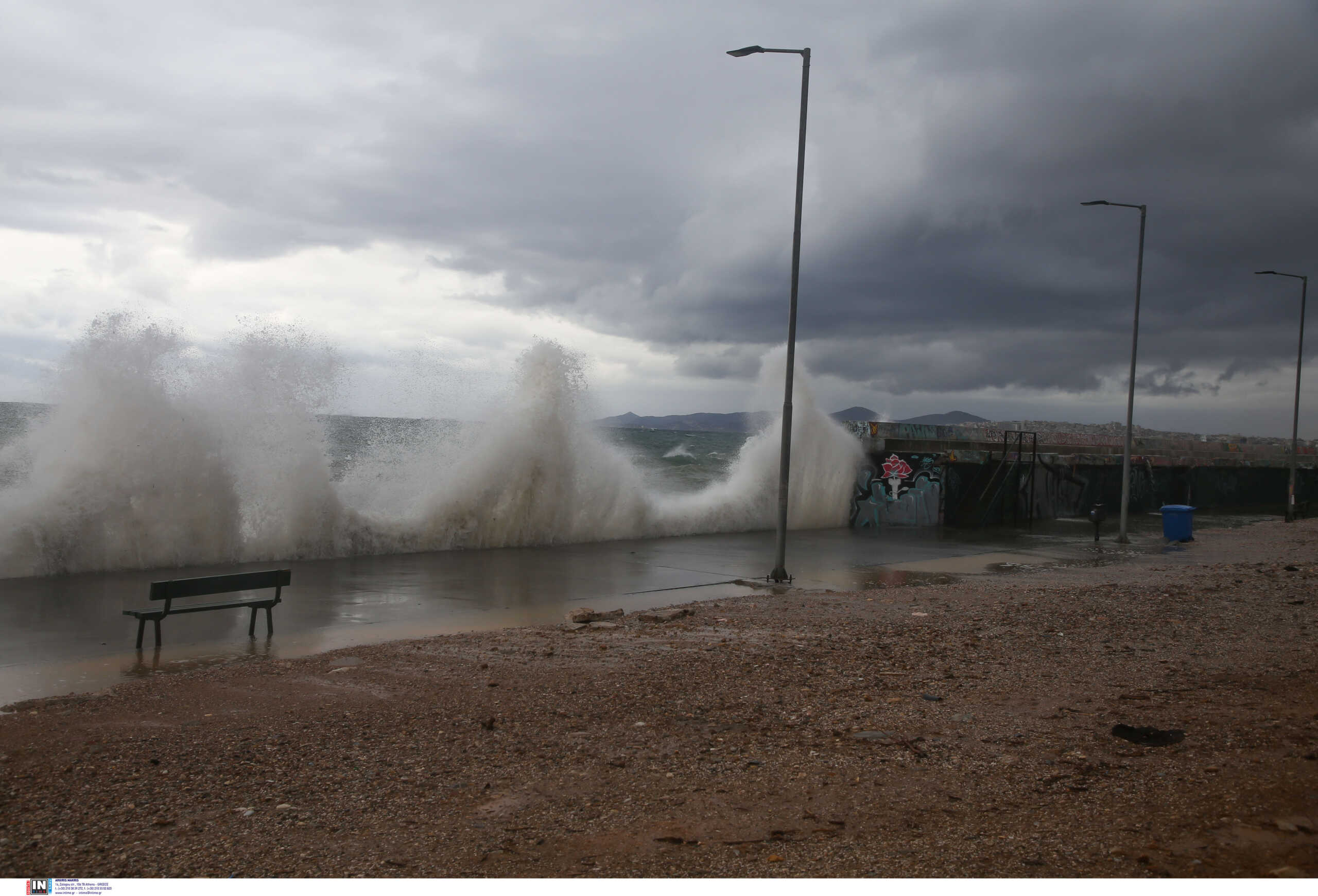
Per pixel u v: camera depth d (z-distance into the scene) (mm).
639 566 17781
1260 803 4762
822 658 8969
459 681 8109
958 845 4449
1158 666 8383
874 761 5801
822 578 16469
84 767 5746
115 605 12328
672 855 4422
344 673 8430
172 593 9984
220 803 5148
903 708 7074
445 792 5332
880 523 28812
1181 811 4730
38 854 4461
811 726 6633
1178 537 23922
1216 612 11516
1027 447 33688
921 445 30750
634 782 5469
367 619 11797
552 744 6238
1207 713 6656
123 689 7922
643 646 9719
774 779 5496
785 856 4375
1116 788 5133
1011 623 10867
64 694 8000
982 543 23438
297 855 4453
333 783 5484
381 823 4855
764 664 8672
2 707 7336
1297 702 6910
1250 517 38188
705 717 6871
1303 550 21484
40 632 10594
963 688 7684
